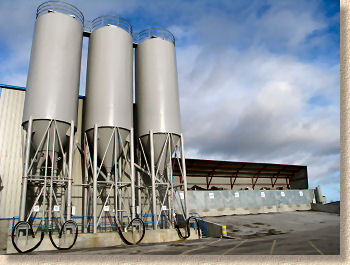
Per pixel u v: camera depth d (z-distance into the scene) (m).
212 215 30.31
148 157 23.02
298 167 42.34
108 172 20.75
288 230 22.66
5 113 20.36
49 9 20.89
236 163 37.56
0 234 18.20
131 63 23.28
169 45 24.56
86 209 20.33
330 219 28.30
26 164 17.09
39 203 19.78
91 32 23.27
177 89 24.03
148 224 22.91
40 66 19.30
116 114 20.47
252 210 32.72
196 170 36.62
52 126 18.59
